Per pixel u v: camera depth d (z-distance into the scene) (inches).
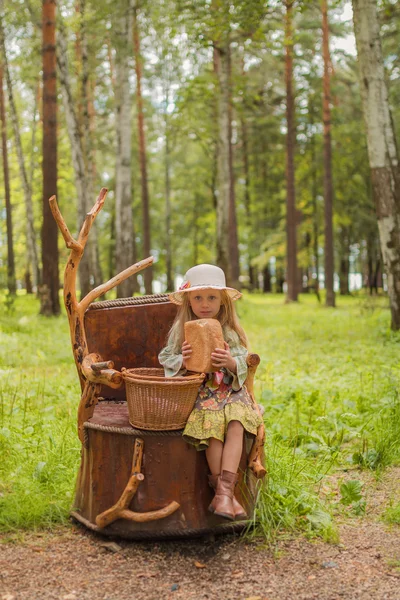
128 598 117.6
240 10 497.0
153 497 139.9
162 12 588.7
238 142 1701.5
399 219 512.1
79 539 144.7
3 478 177.6
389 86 1149.1
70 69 967.0
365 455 198.5
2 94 1314.0
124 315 174.7
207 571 129.1
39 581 124.3
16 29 846.5
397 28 933.8
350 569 129.6
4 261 1962.4
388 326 548.7
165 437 139.8
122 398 175.9
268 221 1793.8
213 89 879.7
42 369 376.8
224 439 140.6
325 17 1059.3
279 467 173.2
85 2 797.9
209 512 141.5
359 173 1349.7
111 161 1808.6
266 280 2001.7
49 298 725.9
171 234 1972.2
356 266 2615.7
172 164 1658.5
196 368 142.2
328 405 266.4
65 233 152.6
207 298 151.6
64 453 189.9
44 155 721.6
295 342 520.7
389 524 153.5
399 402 231.5
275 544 141.3
